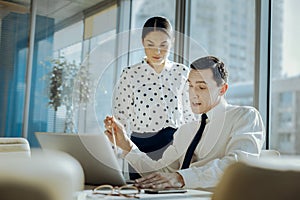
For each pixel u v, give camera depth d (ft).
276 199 0.86
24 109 12.49
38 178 0.83
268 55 8.79
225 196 0.89
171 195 3.94
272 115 8.74
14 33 12.55
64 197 0.84
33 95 12.63
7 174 0.82
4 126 12.28
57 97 12.80
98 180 4.93
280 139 14.43
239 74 16.58
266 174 0.88
